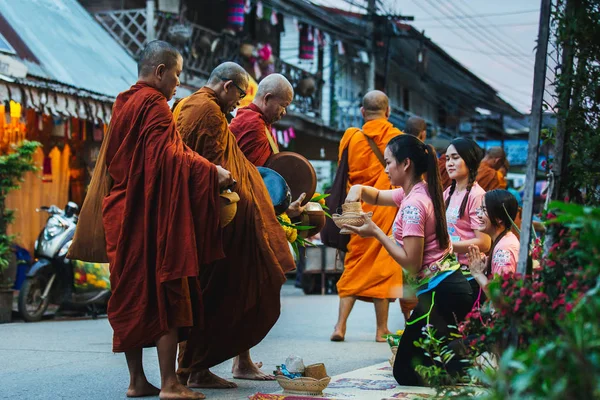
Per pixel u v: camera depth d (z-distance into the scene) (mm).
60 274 10727
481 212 5871
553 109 4742
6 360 7031
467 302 5230
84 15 15109
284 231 5664
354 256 8398
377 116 8719
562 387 2561
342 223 5293
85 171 13672
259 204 5586
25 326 9852
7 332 9141
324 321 10531
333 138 21812
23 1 13336
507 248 5723
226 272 5590
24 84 10539
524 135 40781
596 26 4602
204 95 5590
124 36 16484
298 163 6422
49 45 12492
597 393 2518
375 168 8484
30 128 12547
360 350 7691
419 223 5191
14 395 5445
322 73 23281
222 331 5652
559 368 2688
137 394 5289
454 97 37094
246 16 20578
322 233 8555
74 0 15344
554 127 4891
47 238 10602
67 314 11406
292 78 20438
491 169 10156
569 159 4742
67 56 12602
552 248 3762
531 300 3666
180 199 4957
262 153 6387
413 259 5188
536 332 3635
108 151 5207
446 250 5305
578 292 3266
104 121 12203
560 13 4641
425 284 5254
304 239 6484
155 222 4984
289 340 8484
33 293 10430
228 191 5340
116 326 5023
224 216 5270
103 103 12133
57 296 10797
